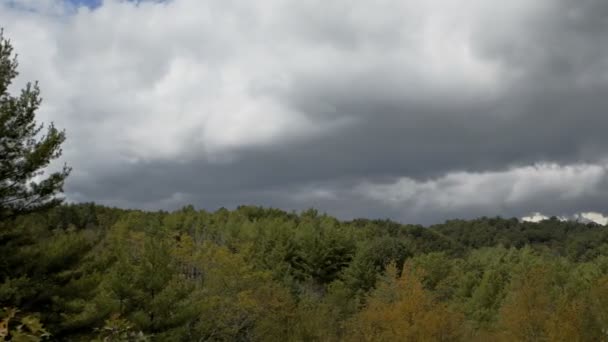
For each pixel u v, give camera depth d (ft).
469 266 238.48
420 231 500.74
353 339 107.04
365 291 204.44
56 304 67.15
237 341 114.52
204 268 115.96
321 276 238.89
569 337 90.89
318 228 308.19
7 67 63.36
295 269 237.86
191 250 119.14
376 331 106.22
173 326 93.76
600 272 175.01
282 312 112.78
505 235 648.38
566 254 457.68
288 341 108.37
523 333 97.45
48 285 65.21
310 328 109.81
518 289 104.63
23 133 63.62
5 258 62.85
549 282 104.22
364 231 338.75
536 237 651.25
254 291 113.80
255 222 300.20
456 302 167.12
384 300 119.55
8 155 62.54
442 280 179.73
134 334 29.14
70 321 68.33
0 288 58.65
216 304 106.73
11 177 62.95
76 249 70.49
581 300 97.86
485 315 150.10
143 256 100.73
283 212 418.92
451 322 105.91
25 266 65.46
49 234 80.79
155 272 94.48
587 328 93.25
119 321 29.22
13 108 61.72
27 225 69.67
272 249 245.24
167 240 122.42
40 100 64.69
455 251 438.81
